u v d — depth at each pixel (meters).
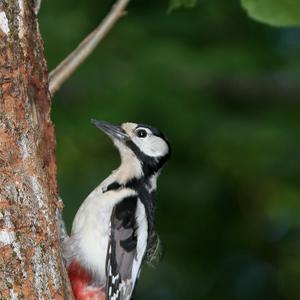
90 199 9.34
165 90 13.80
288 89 14.70
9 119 7.34
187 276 15.34
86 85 13.88
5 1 7.44
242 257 15.49
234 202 15.24
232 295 15.40
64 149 14.37
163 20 14.24
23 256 7.16
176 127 13.94
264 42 14.62
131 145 10.16
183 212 15.14
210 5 14.45
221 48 14.09
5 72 7.36
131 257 9.23
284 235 15.48
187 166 14.85
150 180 10.01
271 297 15.40
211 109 14.34
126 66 13.80
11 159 7.29
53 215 7.48
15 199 7.23
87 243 8.99
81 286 8.93
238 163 14.68
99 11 13.94
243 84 14.62
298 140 14.39
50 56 13.41
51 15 13.73
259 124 14.36
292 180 14.80
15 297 7.07
